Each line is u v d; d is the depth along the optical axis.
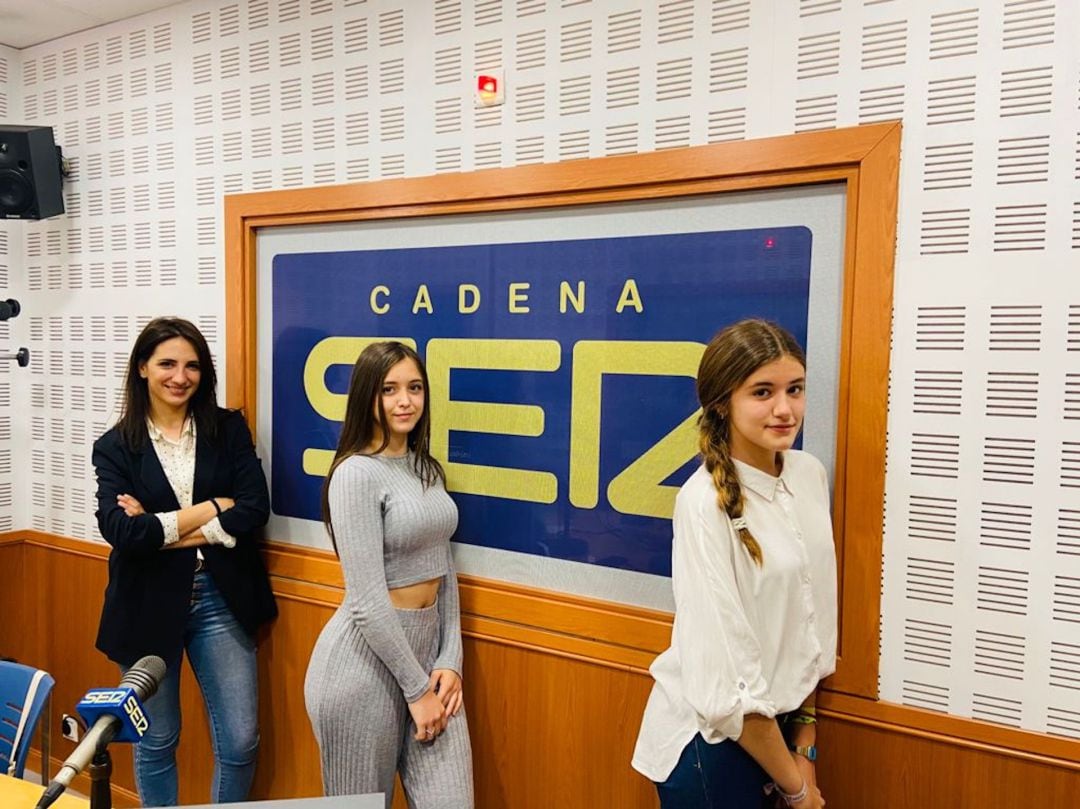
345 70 2.24
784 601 1.35
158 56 2.61
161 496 2.18
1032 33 1.45
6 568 3.05
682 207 1.79
